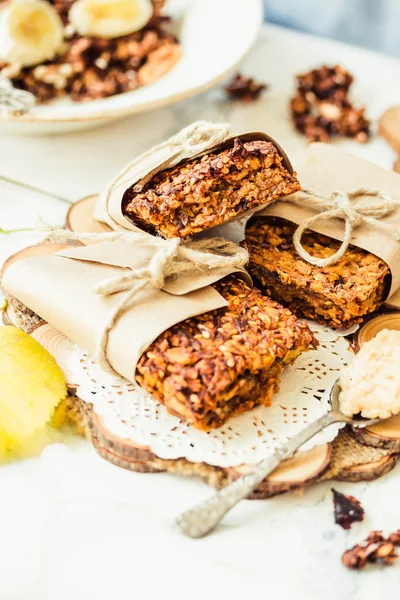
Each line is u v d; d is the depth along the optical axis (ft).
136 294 1.18
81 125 1.59
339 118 1.75
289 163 1.32
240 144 1.28
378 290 1.30
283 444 1.13
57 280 1.22
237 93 1.84
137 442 1.14
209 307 1.18
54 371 1.19
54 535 1.09
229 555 1.08
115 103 1.65
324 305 1.29
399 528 1.11
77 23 1.80
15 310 1.31
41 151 1.67
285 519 1.12
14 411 1.15
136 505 1.12
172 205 1.26
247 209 1.28
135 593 1.05
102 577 1.06
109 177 1.61
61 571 1.06
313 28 2.35
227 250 1.27
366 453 1.16
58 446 1.17
